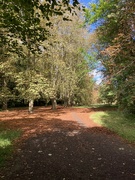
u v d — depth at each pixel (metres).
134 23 10.16
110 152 6.58
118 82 12.09
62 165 5.37
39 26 5.51
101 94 22.20
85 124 13.20
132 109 13.16
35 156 6.18
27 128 11.51
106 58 14.44
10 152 6.45
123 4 10.57
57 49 23.44
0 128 11.31
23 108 29.59
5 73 14.22
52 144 7.75
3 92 13.52
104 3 12.23
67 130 10.91
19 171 4.93
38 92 17.70
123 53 10.52
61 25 24.34
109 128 11.09
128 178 4.47
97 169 5.05
